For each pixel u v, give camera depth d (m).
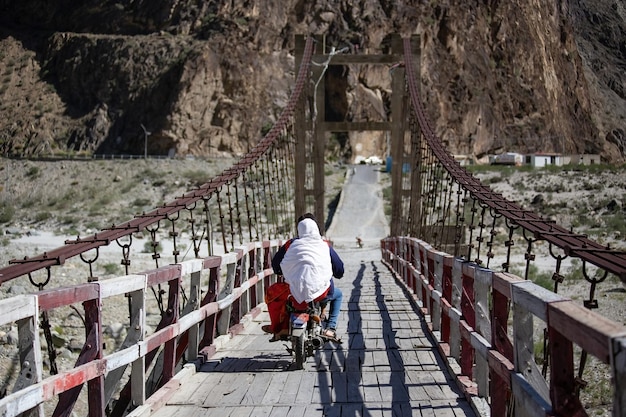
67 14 113.25
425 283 10.17
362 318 10.70
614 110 147.88
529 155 77.12
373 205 56.56
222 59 97.50
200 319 7.38
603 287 16.06
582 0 175.25
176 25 105.50
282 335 7.43
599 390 9.16
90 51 104.44
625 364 2.79
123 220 52.41
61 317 14.04
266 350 8.31
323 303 7.53
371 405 6.09
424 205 15.10
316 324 7.34
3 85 104.94
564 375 3.70
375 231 48.03
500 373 4.76
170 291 6.64
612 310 13.66
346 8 108.12
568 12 147.62
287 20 106.75
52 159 75.69
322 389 6.59
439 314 8.88
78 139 97.31
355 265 25.62
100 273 21.62
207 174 68.62
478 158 106.44
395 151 26.50
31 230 46.84
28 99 102.88
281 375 7.11
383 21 107.31
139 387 5.82
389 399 6.24
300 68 25.48
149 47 102.12
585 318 3.33
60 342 12.11
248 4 104.56
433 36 109.50
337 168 79.19
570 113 129.50
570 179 47.38
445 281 8.14
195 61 96.06
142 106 97.00
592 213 35.91
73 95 103.06
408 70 22.27
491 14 119.19
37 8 114.12
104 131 97.25
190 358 7.41
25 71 106.69
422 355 7.98
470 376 6.51
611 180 45.16
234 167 10.38
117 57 102.25
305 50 25.98
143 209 58.31
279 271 7.61
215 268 8.22
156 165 73.00
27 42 110.75
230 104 95.44
